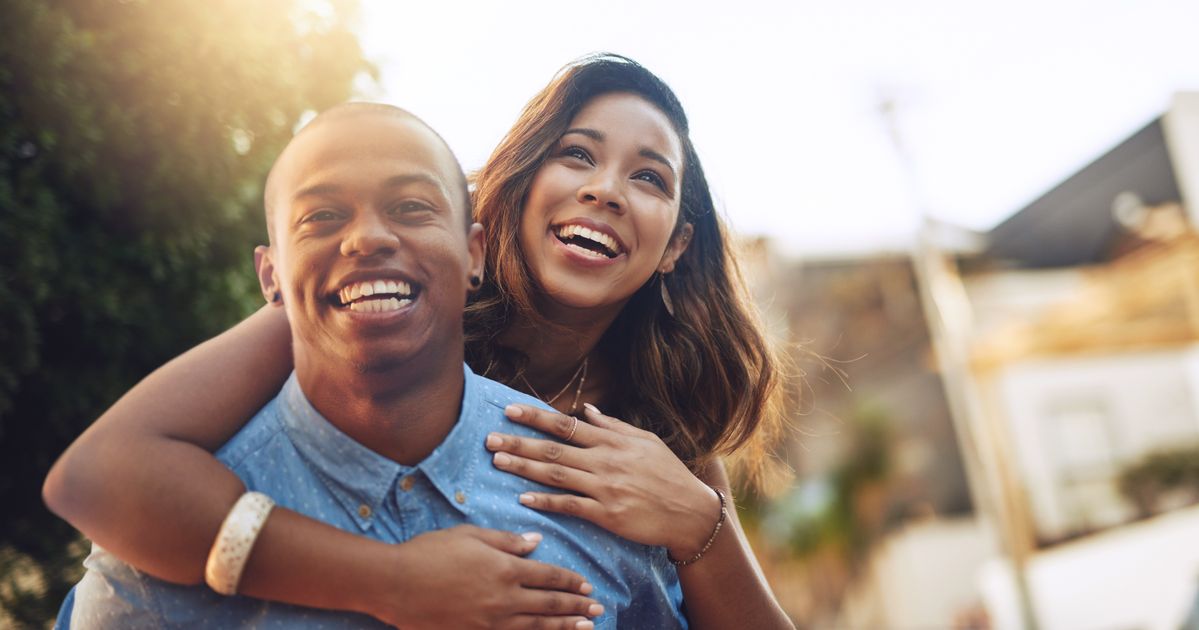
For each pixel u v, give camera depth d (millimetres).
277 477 1681
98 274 3996
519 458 1839
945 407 23172
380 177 1563
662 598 1979
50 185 3891
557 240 2297
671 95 2477
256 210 4684
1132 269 18438
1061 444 18594
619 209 2262
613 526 1879
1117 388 18734
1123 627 11281
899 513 21859
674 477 1989
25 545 4191
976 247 25234
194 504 1518
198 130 4168
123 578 1591
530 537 1722
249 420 1762
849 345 25047
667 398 2621
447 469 1740
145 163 4078
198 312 4441
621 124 2328
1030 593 12391
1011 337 18672
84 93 3797
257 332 1825
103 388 4121
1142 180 21141
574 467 1904
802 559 21156
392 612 1559
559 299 2293
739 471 3262
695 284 2697
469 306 2371
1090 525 18047
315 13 4785
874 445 22031
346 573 1539
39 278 3646
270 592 1535
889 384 24375
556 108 2334
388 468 1683
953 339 16281
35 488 4133
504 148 2375
